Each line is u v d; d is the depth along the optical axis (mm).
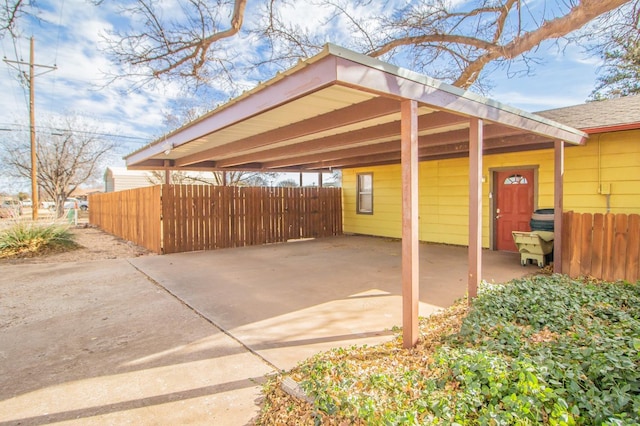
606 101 8344
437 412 1985
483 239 8852
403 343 3096
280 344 3354
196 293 5234
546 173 7625
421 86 3172
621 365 2162
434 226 9953
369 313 4199
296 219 11523
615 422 1682
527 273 6051
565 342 2719
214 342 3436
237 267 7141
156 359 3096
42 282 6082
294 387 2426
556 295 4020
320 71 2664
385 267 6906
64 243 9766
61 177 21453
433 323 3709
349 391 2252
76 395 2545
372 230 12164
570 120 7086
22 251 8812
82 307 4645
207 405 2396
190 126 5219
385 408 2057
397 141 7672
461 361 2424
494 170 8523
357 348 3129
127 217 11688
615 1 4598
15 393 2580
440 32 7480
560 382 2150
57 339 3586
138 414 2309
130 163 8742
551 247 6469
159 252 8977
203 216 9586
